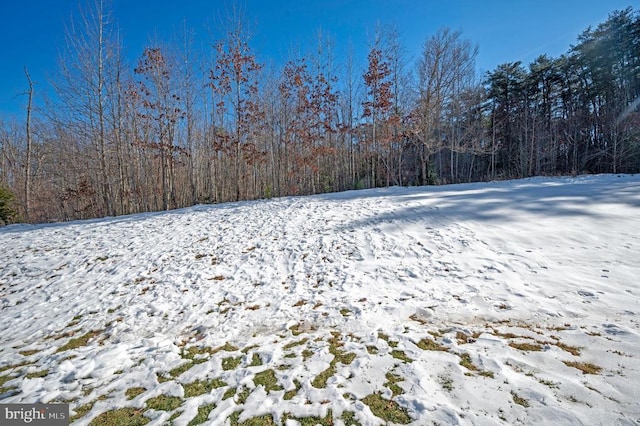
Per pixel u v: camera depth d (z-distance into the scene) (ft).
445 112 75.36
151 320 13.89
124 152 56.44
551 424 6.22
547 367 8.14
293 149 65.57
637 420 6.11
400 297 14.05
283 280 17.37
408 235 22.09
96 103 49.60
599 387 7.15
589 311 11.18
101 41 48.21
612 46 78.38
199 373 9.27
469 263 16.88
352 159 69.41
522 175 75.87
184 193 68.49
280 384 8.43
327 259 19.60
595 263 15.15
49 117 52.47
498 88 96.17
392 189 48.47
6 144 80.59
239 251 22.25
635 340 8.96
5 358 11.10
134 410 7.76
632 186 33.32
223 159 67.41
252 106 54.65
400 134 61.82
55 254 23.84
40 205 72.74
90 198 62.64
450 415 6.69
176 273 19.21
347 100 74.28
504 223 22.58
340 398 7.63
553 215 23.27
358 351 9.85
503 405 6.86
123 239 26.66
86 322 14.11
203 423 7.11
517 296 12.92
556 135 79.92
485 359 8.73
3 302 16.88
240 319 13.37
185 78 56.90
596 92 81.56
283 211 33.09
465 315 11.91
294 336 11.48
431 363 8.79
